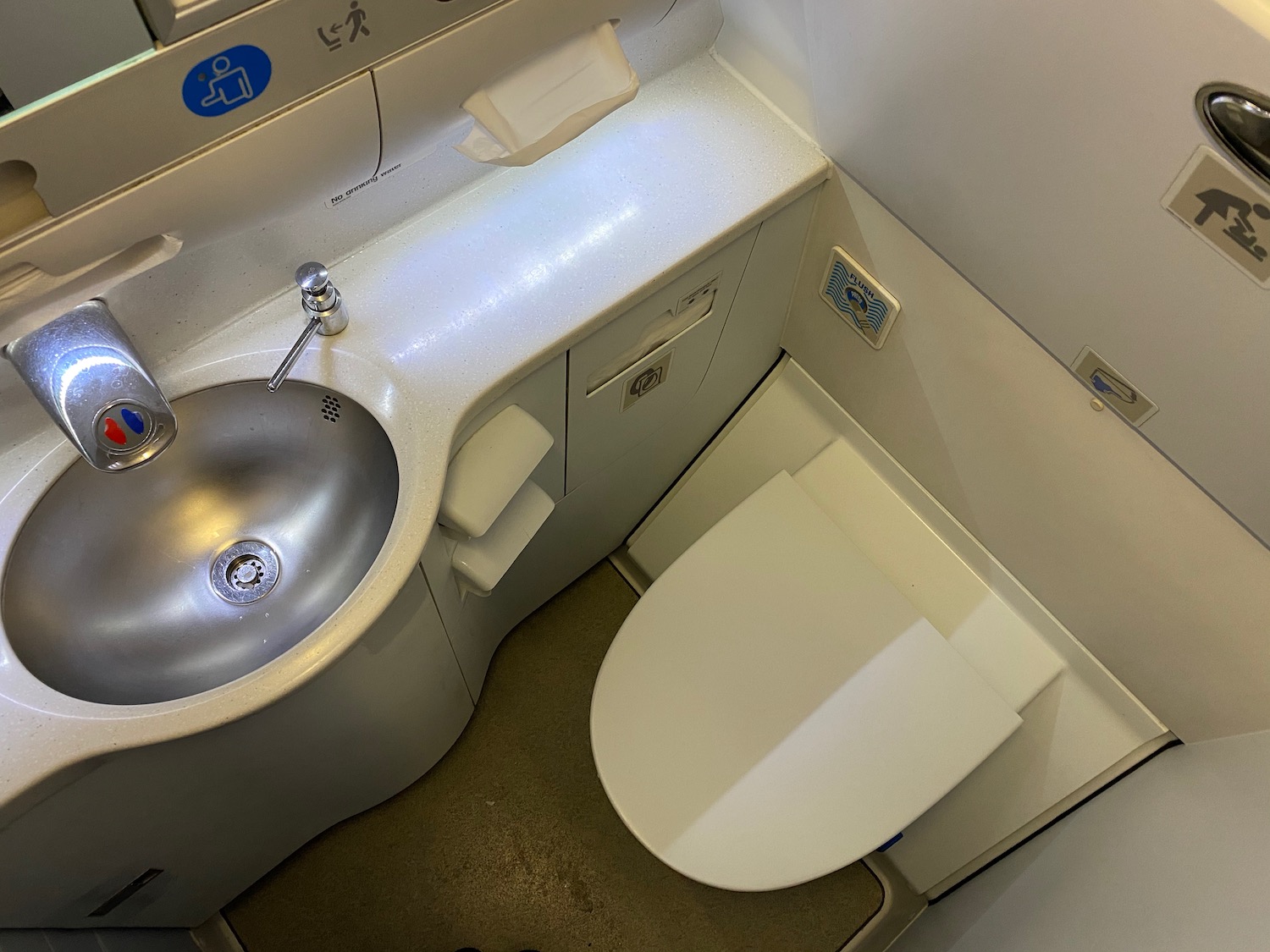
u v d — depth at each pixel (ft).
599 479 4.74
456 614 4.14
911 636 4.12
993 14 2.60
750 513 4.34
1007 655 4.36
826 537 4.30
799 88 3.67
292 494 3.39
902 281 3.85
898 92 3.13
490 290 3.43
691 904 5.09
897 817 3.81
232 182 2.46
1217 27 2.11
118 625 3.05
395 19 2.35
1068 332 3.18
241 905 4.89
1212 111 2.23
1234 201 2.34
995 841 4.64
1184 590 3.41
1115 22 2.31
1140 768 4.04
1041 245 3.03
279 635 3.17
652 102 3.92
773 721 3.96
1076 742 4.25
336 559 3.27
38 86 1.99
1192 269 2.58
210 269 3.08
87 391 2.62
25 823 2.70
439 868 5.05
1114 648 3.96
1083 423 3.41
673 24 3.69
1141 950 2.97
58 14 1.94
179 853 3.74
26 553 2.86
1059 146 2.71
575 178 3.71
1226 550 3.15
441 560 3.60
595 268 3.51
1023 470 3.84
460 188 3.64
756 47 3.73
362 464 3.32
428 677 4.10
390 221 3.51
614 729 3.96
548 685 5.54
